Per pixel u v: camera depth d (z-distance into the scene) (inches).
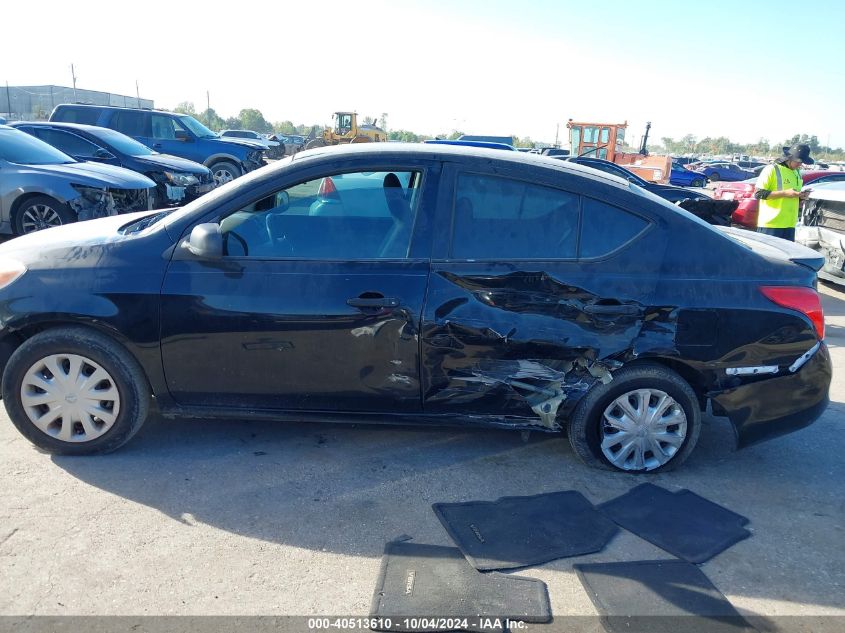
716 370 139.5
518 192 139.4
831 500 140.8
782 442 168.1
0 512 121.2
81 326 138.0
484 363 138.0
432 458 150.5
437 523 125.0
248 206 139.2
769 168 295.4
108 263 136.7
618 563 115.0
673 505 135.2
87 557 110.2
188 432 157.2
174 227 139.6
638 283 136.5
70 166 354.9
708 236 140.9
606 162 489.4
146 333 135.7
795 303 139.3
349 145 153.2
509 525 124.9
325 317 135.0
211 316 135.3
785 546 123.2
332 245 138.4
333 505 129.6
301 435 158.7
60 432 141.4
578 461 152.0
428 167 139.9
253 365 138.3
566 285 135.7
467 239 137.9
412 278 135.6
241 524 121.8
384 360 137.5
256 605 101.2
